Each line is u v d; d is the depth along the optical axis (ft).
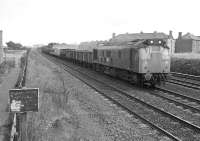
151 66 59.11
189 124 31.04
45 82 65.16
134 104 43.52
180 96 50.08
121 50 69.56
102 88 60.13
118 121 33.86
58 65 133.69
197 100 45.27
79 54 134.31
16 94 20.29
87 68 120.26
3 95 45.09
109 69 84.33
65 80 73.97
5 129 25.99
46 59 189.98
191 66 91.76
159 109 38.29
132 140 27.04
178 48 240.94
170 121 33.60
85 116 36.29
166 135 28.09
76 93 52.34
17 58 168.96
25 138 22.06
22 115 22.03
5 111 33.30
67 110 37.63
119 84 67.15
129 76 67.36
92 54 106.01
